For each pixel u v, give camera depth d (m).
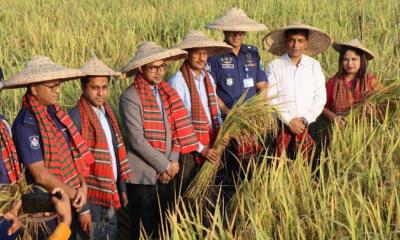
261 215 4.18
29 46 9.96
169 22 11.56
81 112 4.62
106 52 9.85
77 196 4.17
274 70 6.16
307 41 6.24
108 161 4.63
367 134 5.63
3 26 11.78
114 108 6.14
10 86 4.15
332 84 6.26
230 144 5.99
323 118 6.43
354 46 6.01
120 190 4.97
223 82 6.00
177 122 5.25
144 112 5.02
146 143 5.01
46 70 4.09
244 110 5.67
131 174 5.15
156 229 5.34
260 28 6.05
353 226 3.84
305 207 4.32
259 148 6.08
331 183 4.49
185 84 5.56
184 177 5.60
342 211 4.14
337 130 5.59
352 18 12.16
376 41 10.37
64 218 3.30
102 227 4.73
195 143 5.36
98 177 4.62
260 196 4.43
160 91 5.22
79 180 4.36
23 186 3.76
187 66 5.59
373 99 6.00
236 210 4.25
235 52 6.07
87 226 4.54
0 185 3.65
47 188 4.09
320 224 4.00
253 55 6.16
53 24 12.22
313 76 6.14
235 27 5.93
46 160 4.12
